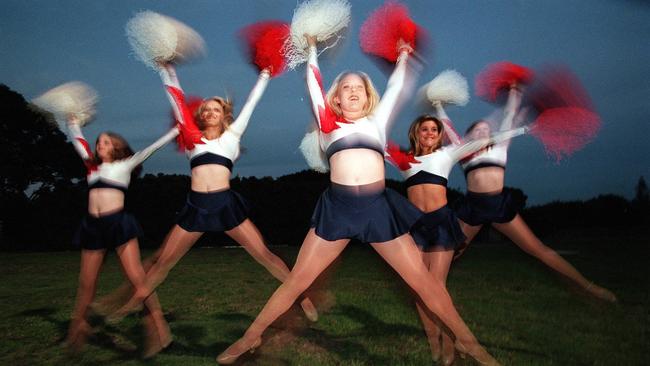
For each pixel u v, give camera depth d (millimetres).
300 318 5344
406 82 3781
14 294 7484
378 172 3385
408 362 3855
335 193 3338
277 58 4473
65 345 4500
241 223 4523
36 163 21578
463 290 7168
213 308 6227
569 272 5371
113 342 4605
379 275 9078
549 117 4496
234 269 10539
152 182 17594
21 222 18047
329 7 3602
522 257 12016
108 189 4598
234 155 4582
